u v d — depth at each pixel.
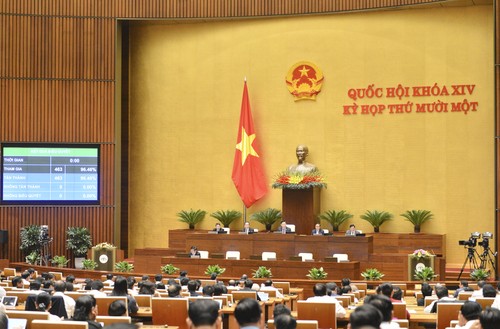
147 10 25.69
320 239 21.36
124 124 26.48
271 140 25.58
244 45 25.91
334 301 10.77
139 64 26.55
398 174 24.39
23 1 25.25
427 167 24.12
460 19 23.92
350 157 24.86
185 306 10.67
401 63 24.45
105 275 19.95
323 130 25.14
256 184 25.30
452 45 23.97
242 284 16.09
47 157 25.05
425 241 23.36
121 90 26.41
